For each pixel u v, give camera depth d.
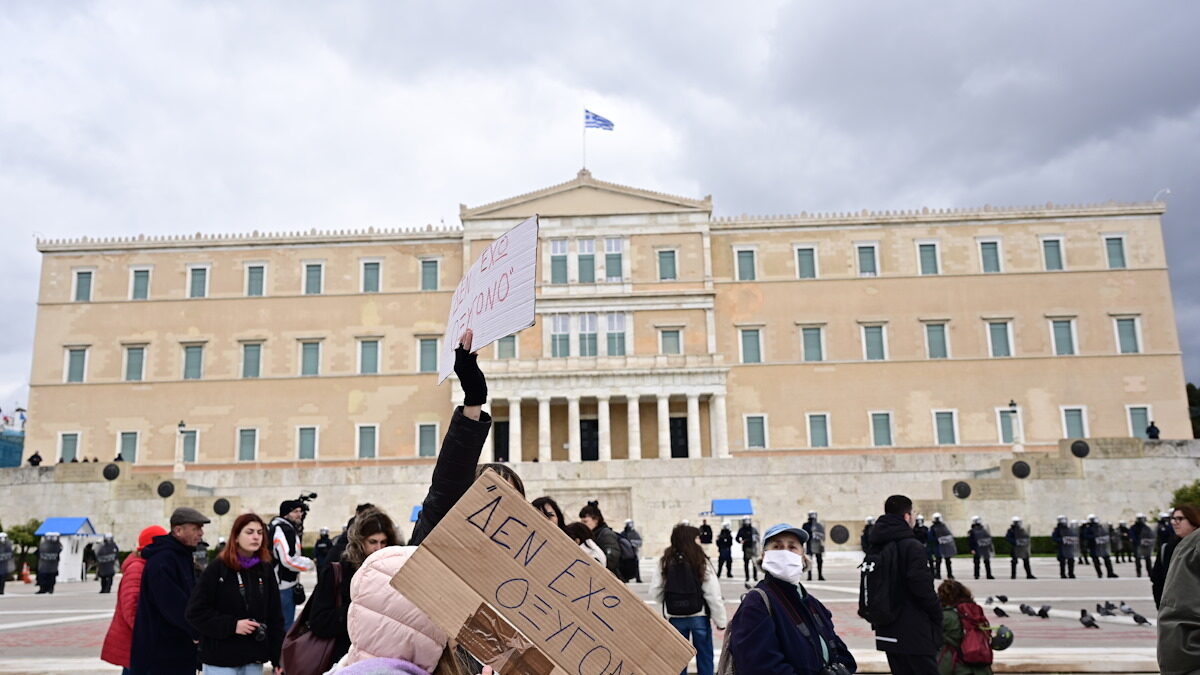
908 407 71.69
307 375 73.56
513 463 55.69
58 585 43.91
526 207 74.81
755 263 74.56
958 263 73.69
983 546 36.53
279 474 56.72
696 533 12.55
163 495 53.75
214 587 9.14
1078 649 15.09
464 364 5.61
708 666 12.23
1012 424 69.56
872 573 10.01
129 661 9.91
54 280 75.25
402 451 72.12
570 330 72.00
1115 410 70.81
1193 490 50.09
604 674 4.15
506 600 4.18
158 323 74.50
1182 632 6.79
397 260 75.44
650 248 73.81
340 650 7.99
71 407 73.06
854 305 73.50
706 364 68.62
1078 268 72.94
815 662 7.64
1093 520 37.78
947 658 11.52
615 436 71.81
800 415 71.94
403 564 4.23
